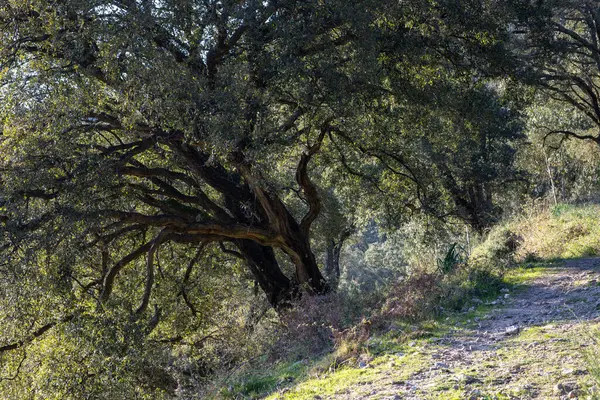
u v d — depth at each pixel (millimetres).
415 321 8352
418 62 12773
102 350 11102
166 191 14438
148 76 10375
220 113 10328
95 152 11562
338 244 29297
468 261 12570
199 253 16625
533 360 5664
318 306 10531
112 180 11477
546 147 27500
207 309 18344
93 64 10992
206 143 10734
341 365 6953
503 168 27016
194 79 10469
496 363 5773
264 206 13969
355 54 11609
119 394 11008
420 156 18641
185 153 13461
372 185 18531
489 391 4914
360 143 14406
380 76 12211
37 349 12023
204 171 14031
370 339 7793
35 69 10789
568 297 8523
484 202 29547
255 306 19156
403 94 13188
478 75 14867
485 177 25500
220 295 19359
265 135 10914
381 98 13055
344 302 10703
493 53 14039
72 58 10930
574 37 23406
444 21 12906
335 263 30953
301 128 13906
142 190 14000
